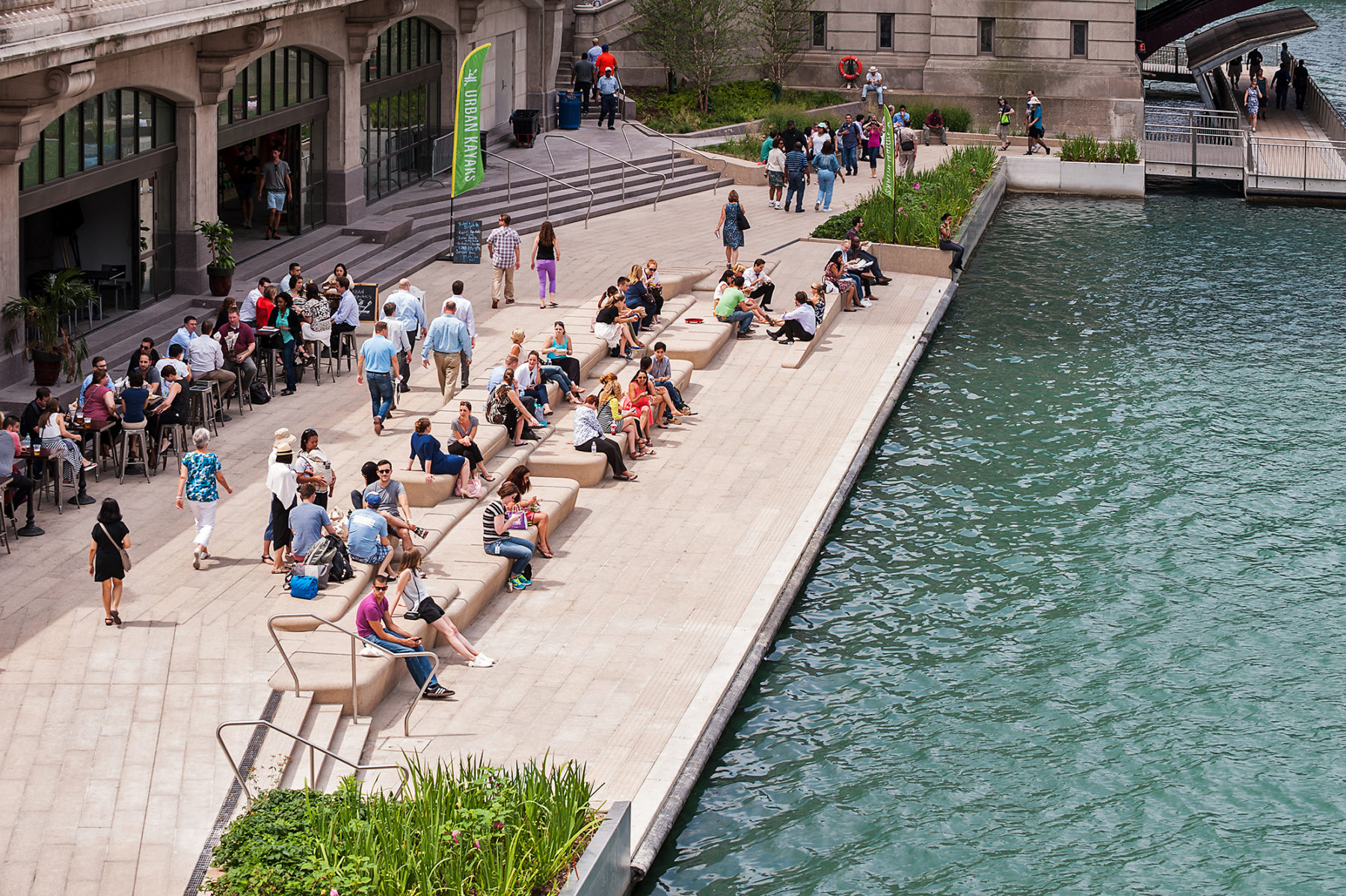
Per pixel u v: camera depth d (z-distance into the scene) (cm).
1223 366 2973
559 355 2517
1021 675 1752
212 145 2839
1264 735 1622
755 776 1541
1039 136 4962
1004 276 3703
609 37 5234
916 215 3691
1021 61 5272
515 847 1172
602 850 1227
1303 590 1977
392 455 2208
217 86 2767
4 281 2225
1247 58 8150
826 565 2042
